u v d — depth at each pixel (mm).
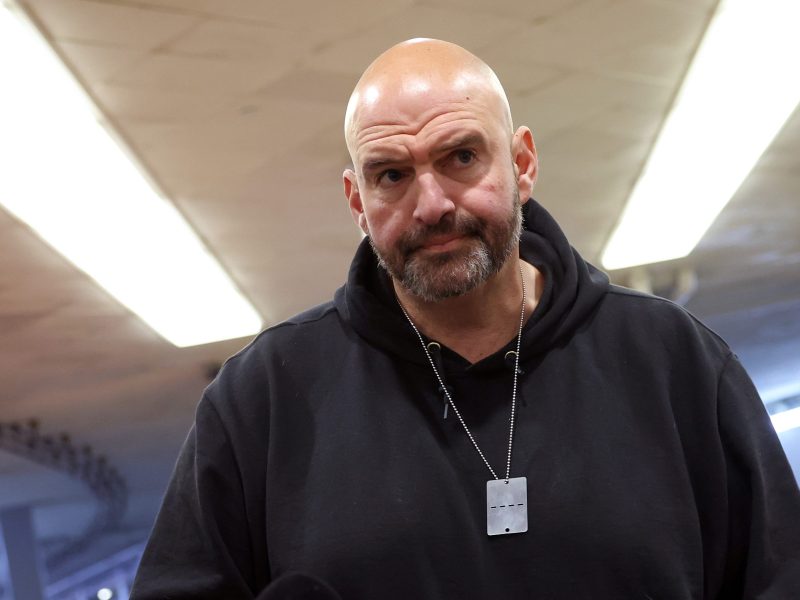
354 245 10648
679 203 10969
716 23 6836
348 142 2543
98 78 6379
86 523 30172
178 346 13930
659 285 13961
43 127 6914
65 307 11500
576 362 2600
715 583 2508
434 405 2580
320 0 5871
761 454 2545
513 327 2643
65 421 17375
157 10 5727
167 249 9945
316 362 2691
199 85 6668
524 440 2520
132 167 7820
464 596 2391
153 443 20531
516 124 8188
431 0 6059
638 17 6652
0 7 5465
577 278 2658
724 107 8297
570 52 7016
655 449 2492
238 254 10477
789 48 7273
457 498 2457
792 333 20531
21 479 22500
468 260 2398
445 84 2416
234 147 7750
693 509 2445
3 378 14297
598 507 2406
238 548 2600
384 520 2434
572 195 10234
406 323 2646
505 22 6469
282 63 6500
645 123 8477
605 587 2365
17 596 25750
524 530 2410
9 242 9195
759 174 10477
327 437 2572
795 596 2406
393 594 2395
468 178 2402
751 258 14039
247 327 13453
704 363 2580
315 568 2434
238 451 2623
